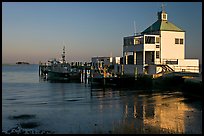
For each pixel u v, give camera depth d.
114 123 26.73
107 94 49.94
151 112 32.09
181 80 53.97
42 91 57.94
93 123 27.03
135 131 23.16
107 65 70.69
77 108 36.22
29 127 25.84
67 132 23.38
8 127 25.86
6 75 136.50
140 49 62.66
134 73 61.97
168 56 63.75
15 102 42.16
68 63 107.69
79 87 65.12
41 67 134.00
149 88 57.09
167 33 63.66
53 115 31.64
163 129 23.75
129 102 40.00
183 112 31.66
